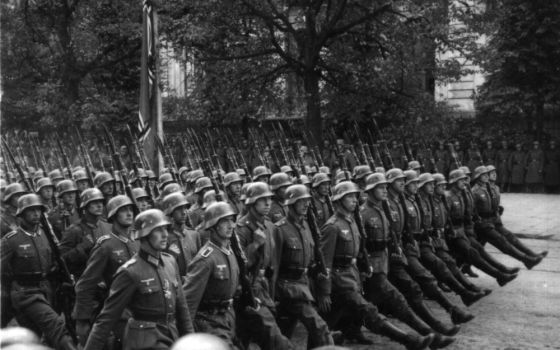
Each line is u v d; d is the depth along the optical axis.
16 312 8.52
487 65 25.28
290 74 28.56
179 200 8.72
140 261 6.37
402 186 10.91
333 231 8.90
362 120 28.42
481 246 13.42
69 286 8.67
